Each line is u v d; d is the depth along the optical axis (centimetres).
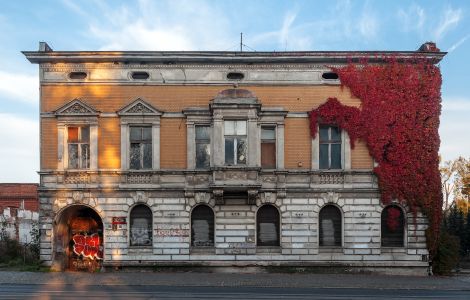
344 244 2992
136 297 1969
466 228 4684
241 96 2967
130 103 3030
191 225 3027
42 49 3052
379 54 3041
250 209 2997
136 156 3055
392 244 3019
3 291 2145
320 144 3069
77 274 2803
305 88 3062
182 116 3047
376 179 3020
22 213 5147
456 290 2361
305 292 2195
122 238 2992
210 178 2995
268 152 3053
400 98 3033
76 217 3170
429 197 2997
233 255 2984
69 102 3034
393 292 2247
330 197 3006
